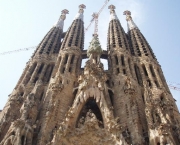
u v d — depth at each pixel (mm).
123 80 53312
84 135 37500
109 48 69375
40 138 37688
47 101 46500
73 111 39938
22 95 49812
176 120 44156
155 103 44188
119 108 46812
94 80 46188
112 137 36344
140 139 38344
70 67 58250
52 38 72188
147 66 60656
